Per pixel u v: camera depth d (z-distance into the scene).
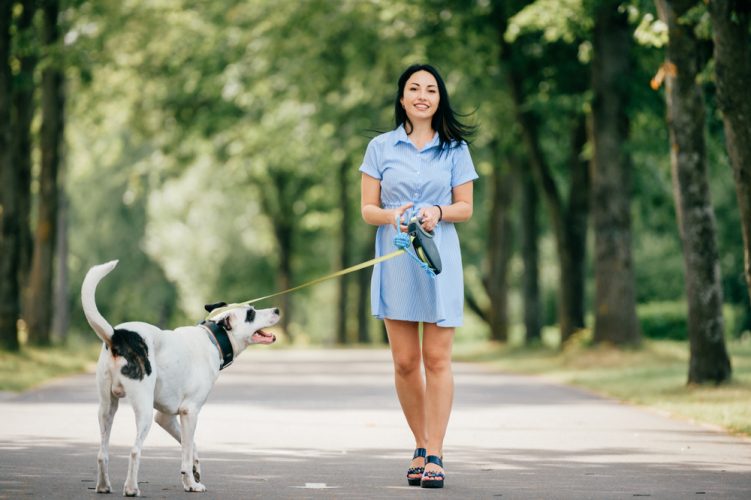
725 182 34.62
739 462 8.76
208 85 29.66
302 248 52.91
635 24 22.83
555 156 30.11
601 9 22.41
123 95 31.81
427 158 7.58
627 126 23.02
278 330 47.94
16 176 21.78
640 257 45.91
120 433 10.55
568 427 11.50
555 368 22.08
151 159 37.81
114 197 43.31
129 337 6.89
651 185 27.83
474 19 24.36
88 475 7.84
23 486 7.29
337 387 18.02
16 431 10.67
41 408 13.14
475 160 31.28
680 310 35.84
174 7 28.77
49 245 25.58
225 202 53.22
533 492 7.23
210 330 7.42
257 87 29.62
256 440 10.31
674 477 7.95
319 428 11.41
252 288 55.59
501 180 34.22
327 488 7.37
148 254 44.56
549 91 24.47
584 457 9.07
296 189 48.09
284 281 48.69
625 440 10.30
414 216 7.23
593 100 22.95
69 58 24.55
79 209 43.78
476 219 40.59
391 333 7.57
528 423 11.90
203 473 8.08
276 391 17.03
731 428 11.10
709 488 7.44
